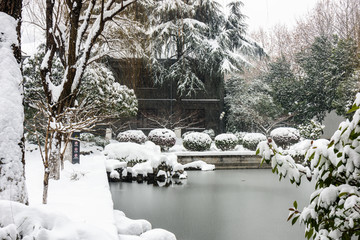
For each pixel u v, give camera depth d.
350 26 34.59
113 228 4.79
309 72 28.28
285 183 13.69
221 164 18.67
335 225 2.78
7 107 4.84
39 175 9.77
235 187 12.80
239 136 24.11
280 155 3.08
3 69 4.96
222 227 7.71
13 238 2.73
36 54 15.59
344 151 2.53
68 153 12.74
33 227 3.05
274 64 31.62
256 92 27.31
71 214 5.52
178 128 24.80
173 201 10.34
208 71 25.33
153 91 26.19
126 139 20.27
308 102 27.92
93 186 8.41
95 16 9.60
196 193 11.55
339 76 26.66
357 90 24.80
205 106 26.47
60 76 15.84
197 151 20.23
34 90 14.28
